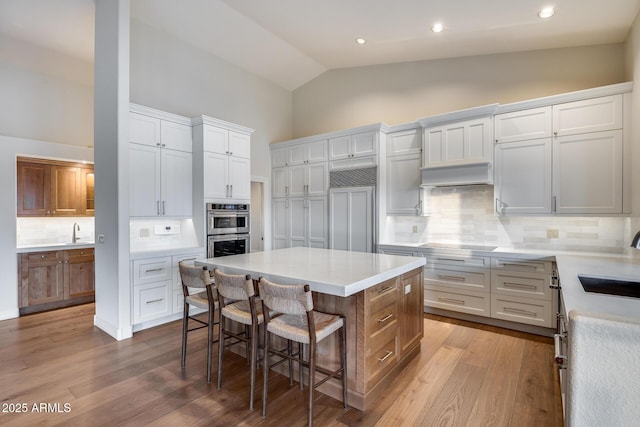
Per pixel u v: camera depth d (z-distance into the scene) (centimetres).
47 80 422
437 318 380
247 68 527
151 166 370
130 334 322
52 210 438
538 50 372
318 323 202
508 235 384
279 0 339
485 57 406
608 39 328
